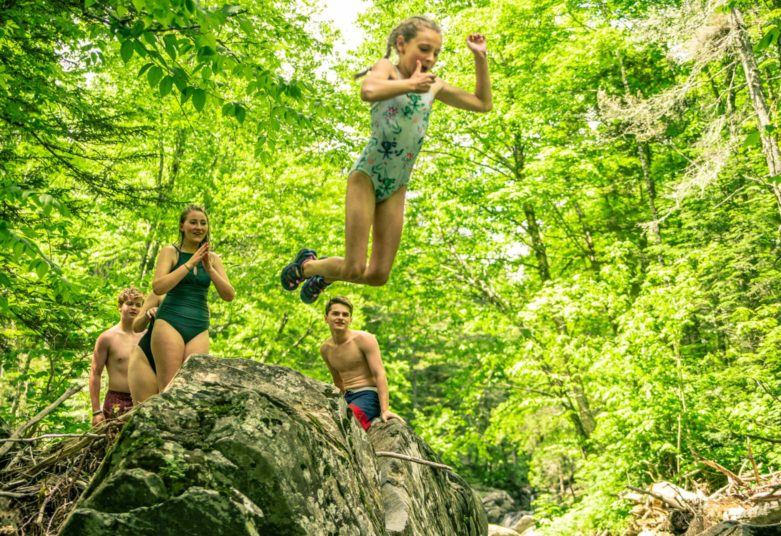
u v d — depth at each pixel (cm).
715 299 1408
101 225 1179
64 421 793
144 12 500
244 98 952
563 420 1706
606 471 1129
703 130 1438
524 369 1350
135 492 262
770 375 1159
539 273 1744
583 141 1547
